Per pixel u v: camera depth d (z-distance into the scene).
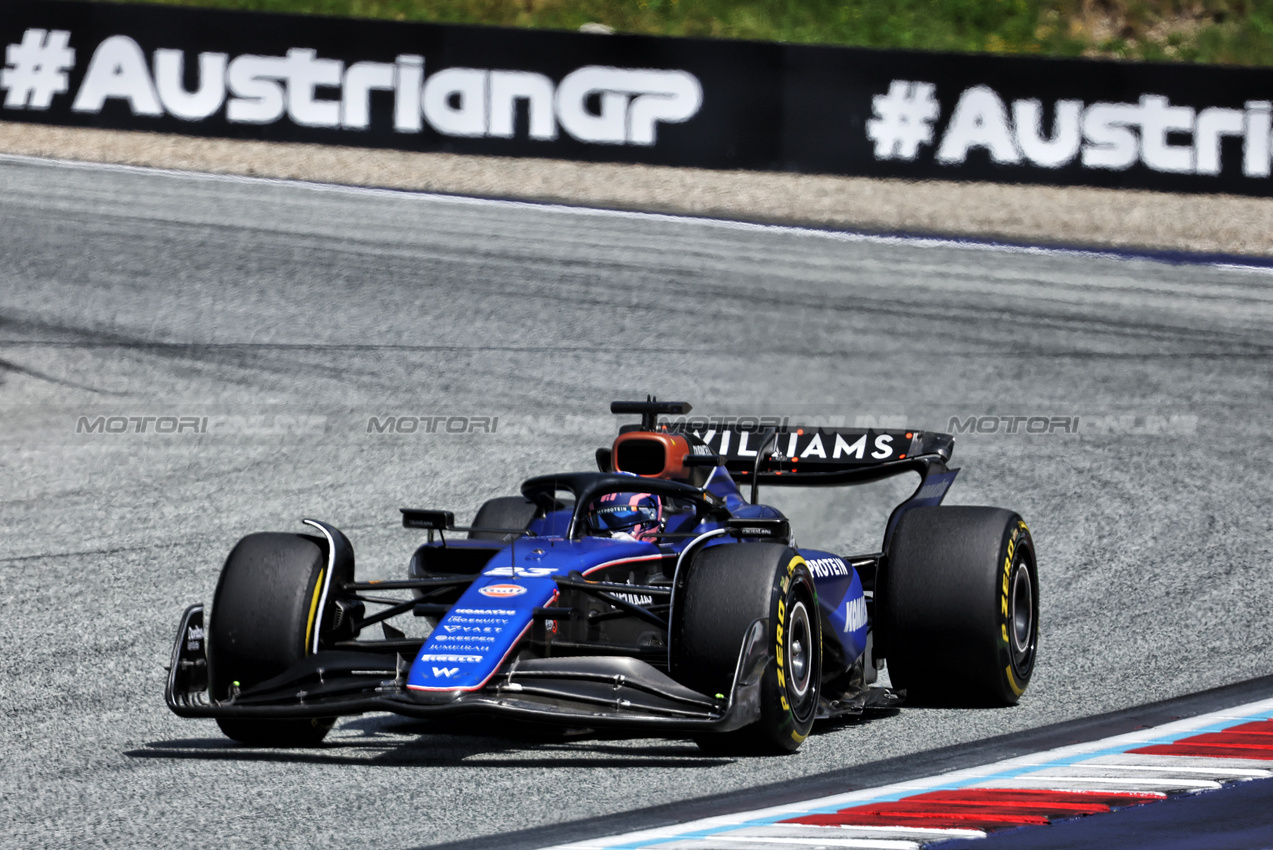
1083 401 48.94
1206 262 67.81
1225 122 75.31
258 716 17.92
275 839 14.96
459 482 40.56
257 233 66.00
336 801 16.55
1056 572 32.31
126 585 31.11
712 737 18.64
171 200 69.44
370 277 61.12
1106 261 67.38
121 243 63.69
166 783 17.58
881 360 52.59
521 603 18.42
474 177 74.94
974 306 60.00
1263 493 39.69
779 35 95.75
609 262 64.12
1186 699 22.05
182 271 60.84
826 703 20.67
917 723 21.31
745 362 52.03
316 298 58.44
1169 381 51.44
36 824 15.80
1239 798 16.06
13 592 30.41
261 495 39.31
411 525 20.05
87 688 23.31
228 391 48.62
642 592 19.30
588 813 15.78
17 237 63.44
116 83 75.56
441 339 54.25
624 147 76.38
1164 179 75.50
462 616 18.23
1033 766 17.91
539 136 76.38
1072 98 75.06
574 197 73.19
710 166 76.31
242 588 18.88
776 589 18.36
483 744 19.97
